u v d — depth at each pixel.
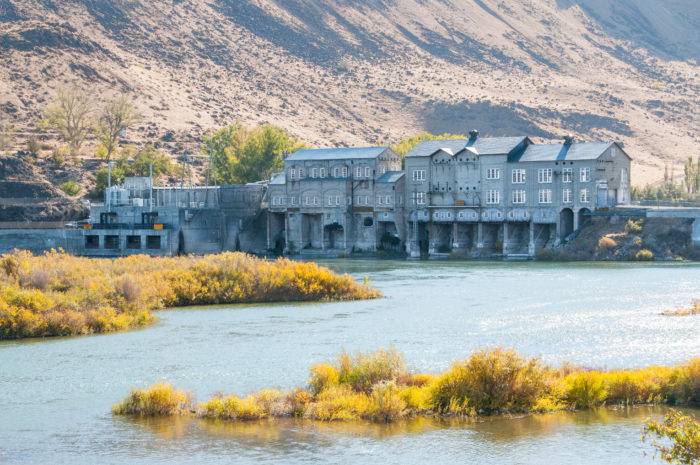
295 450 84.38
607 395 96.06
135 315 147.88
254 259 187.38
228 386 103.88
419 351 120.50
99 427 91.12
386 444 85.38
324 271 179.38
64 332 136.38
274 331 137.88
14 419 93.69
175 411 95.31
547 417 92.06
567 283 194.38
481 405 94.06
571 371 101.19
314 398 96.38
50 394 102.25
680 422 70.94
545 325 139.62
